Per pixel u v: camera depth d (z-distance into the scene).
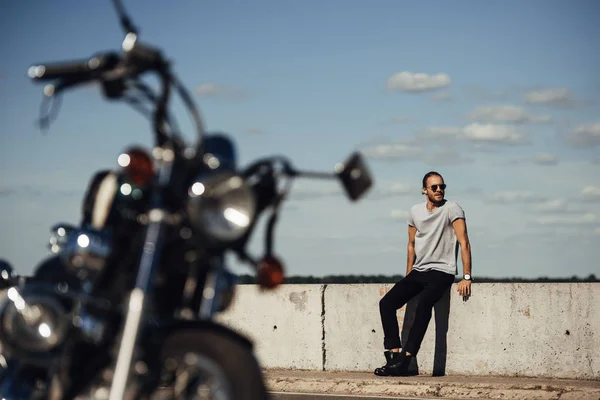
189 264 4.51
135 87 4.48
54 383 4.64
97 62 4.33
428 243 10.91
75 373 4.59
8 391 4.97
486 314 10.88
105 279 4.61
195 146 4.53
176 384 4.37
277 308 11.93
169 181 4.43
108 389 4.25
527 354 10.68
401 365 10.82
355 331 11.49
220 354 4.28
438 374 11.02
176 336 4.32
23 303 4.65
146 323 4.54
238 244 4.62
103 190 4.74
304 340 11.76
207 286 4.52
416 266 10.97
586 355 10.44
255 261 4.77
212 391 4.27
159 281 4.54
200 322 4.39
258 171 4.77
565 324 10.54
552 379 10.45
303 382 10.83
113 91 4.39
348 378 10.73
